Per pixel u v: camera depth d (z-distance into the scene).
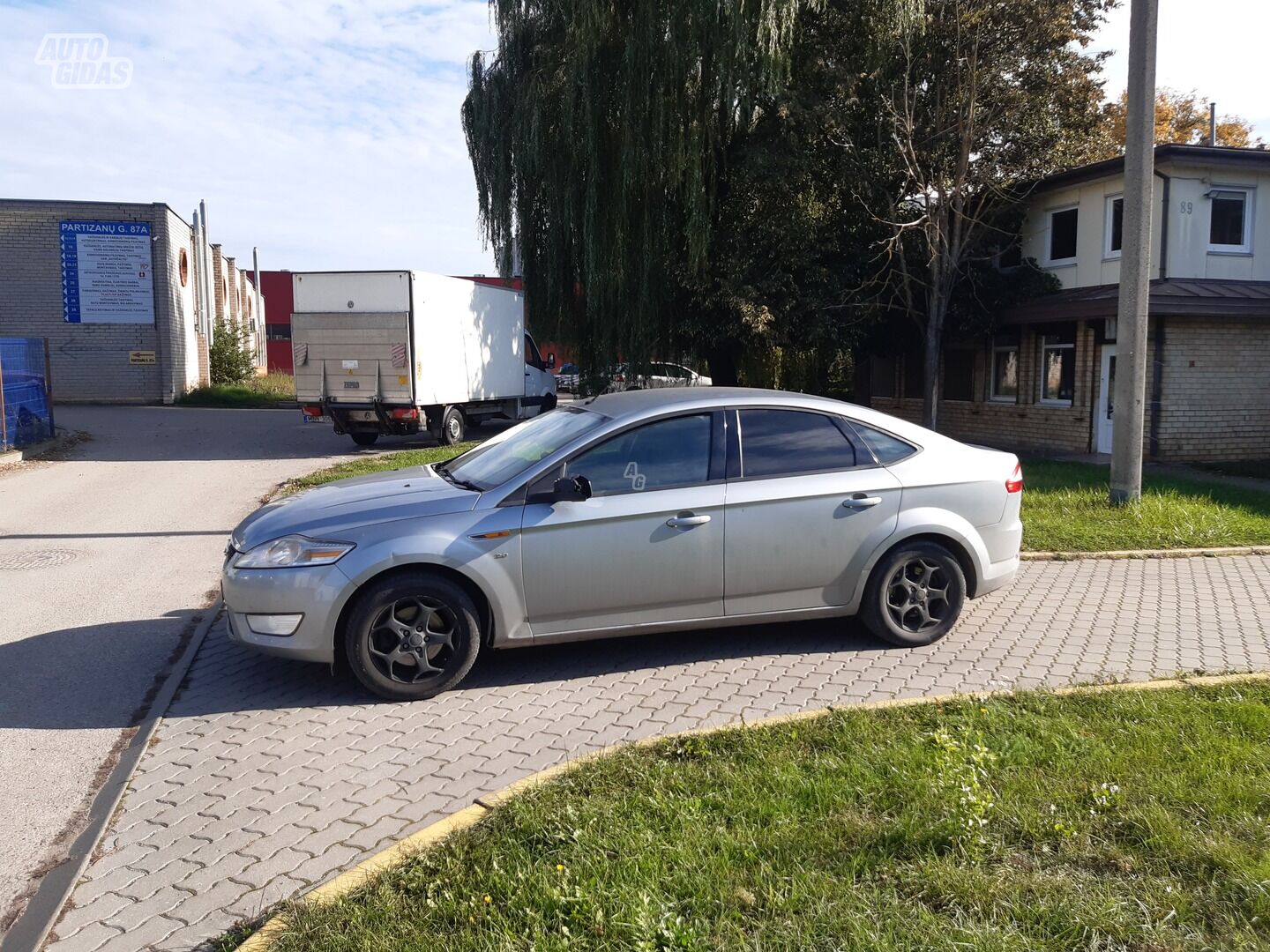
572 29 17.55
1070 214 18.72
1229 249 17.09
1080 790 3.71
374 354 17.97
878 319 19.33
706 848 3.32
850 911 2.93
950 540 6.07
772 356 23.20
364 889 3.14
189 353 31.91
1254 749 4.07
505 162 18.97
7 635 6.48
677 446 5.64
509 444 6.23
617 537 5.39
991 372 20.95
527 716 4.89
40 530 10.37
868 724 4.41
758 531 5.61
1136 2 9.95
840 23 18.09
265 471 15.27
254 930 3.00
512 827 3.50
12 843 3.67
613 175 18.25
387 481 6.02
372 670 5.09
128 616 6.94
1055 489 12.29
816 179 18.97
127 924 3.10
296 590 5.05
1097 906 2.94
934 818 3.47
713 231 18.95
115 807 3.91
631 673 5.57
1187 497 11.51
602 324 19.12
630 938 2.82
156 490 13.20
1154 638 6.19
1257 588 7.61
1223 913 2.92
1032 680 5.35
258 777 4.20
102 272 28.70
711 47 17.17
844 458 5.88
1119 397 10.62
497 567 5.23
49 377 18.67
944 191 17.66
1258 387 17.11
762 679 5.43
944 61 17.72
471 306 20.38
